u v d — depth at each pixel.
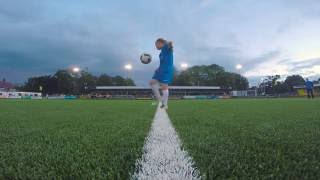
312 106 13.86
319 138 3.68
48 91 120.88
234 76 132.62
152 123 5.89
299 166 2.28
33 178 2.02
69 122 6.27
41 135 4.21
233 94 99.06
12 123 6.13
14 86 139.88
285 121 6.11
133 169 2.20
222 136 3.91
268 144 3.28
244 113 8.95
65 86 119.62
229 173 2.09
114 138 3.79
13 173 2.16
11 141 3.68
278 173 2.10
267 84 120.06
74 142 3.50
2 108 13.62
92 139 3.71
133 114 8.88
